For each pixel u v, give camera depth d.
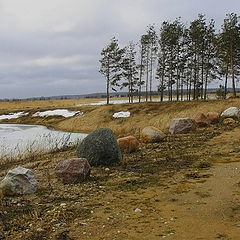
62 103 100.38
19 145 26.28
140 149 15.45
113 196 8.93
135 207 8.02
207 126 21.77
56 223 7.16
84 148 12.55
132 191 9.30
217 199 8.30
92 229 6.79
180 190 9.16
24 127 53.97
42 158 17.05
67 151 18.44
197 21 56.00
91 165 12.35
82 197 8.97
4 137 35.25
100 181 10.48
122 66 64.44
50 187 10.11
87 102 100.19
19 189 9.45
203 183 9.70
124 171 11.56
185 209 7.75
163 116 44.00
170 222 7.00
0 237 6.52
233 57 51.69
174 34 57.31
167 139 17.77
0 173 13.80
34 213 7.77
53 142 27.55
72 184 10.30
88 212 7.78
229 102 43.62
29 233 6.68
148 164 12.46
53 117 63.75
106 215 7.54
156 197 8.70
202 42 55.72
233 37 49.97
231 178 9.98
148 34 62.66
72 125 51.44
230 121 21.91
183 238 6.20
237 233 6.35
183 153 14.02
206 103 44.62
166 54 59.50
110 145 12.42
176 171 11.21
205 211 7.57
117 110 51.22
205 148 14.77
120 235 6.45
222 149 14.29
